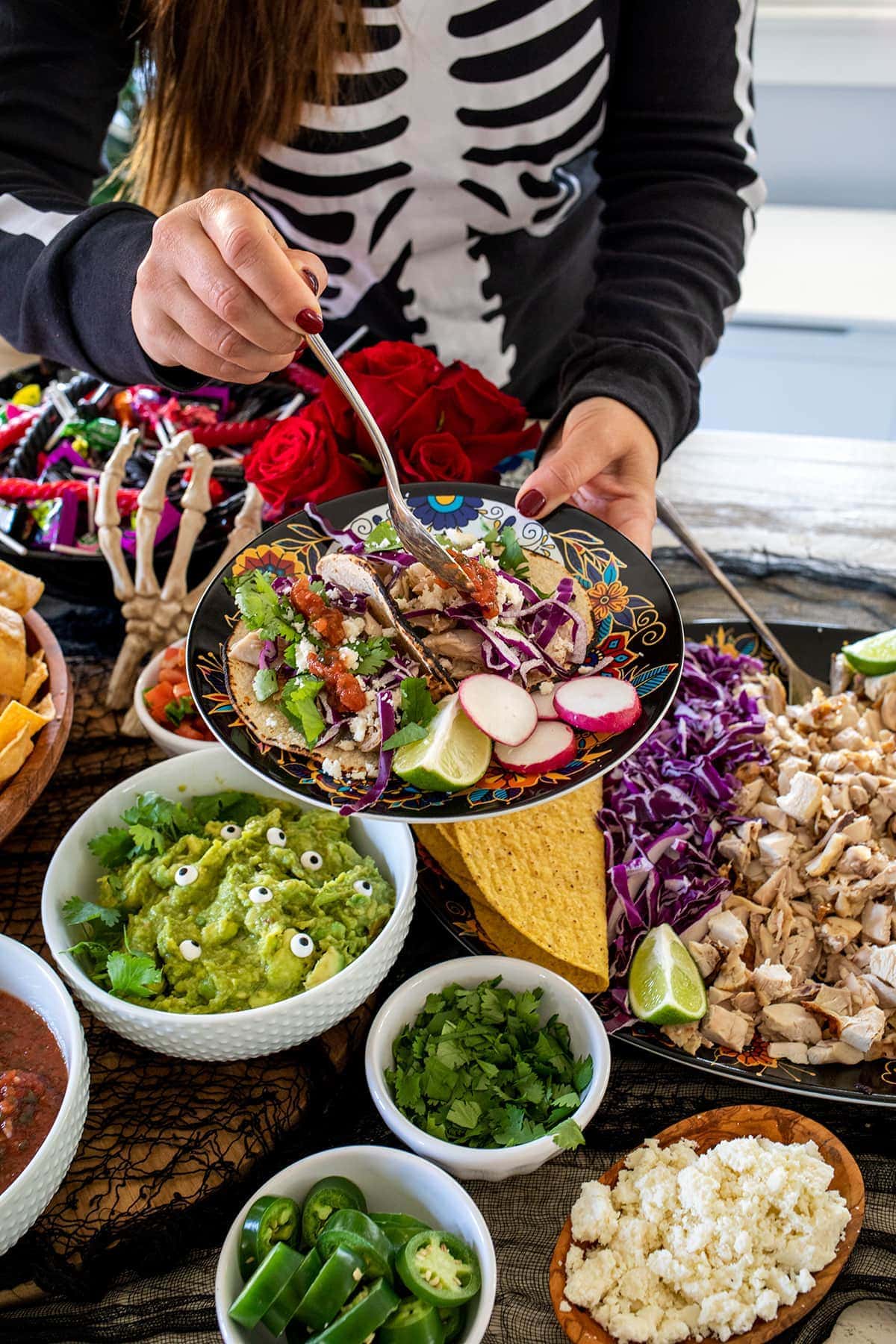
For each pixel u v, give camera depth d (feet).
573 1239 3.23
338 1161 3.33
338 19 5.25
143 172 5.72
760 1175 3.24
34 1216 3.11
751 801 4.45
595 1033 3.58
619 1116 3.73
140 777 4.24
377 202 6.14
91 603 5.69
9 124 5.48
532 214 6.44
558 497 4.59
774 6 9.96
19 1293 3.29
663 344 5.36
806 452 7.20
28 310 4.77
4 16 5.26
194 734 4.71
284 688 3.92
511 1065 3.63
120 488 5.65
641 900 4.19
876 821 4.38
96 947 3.71
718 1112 3.50
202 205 3.73
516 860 4.13
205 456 5.11
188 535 5.16
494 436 5.34
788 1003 3.87
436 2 5.29
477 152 5.94
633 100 6.18
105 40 5.63
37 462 5.99
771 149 10.85
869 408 10.63
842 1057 3.70
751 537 6.39
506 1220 3.52
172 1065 3.86
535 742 3.78
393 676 3.90
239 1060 3.68
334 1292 2.92
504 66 5.58
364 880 3.93
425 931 4.36
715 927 4.06
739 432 7.44
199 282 3.67
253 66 5.11
